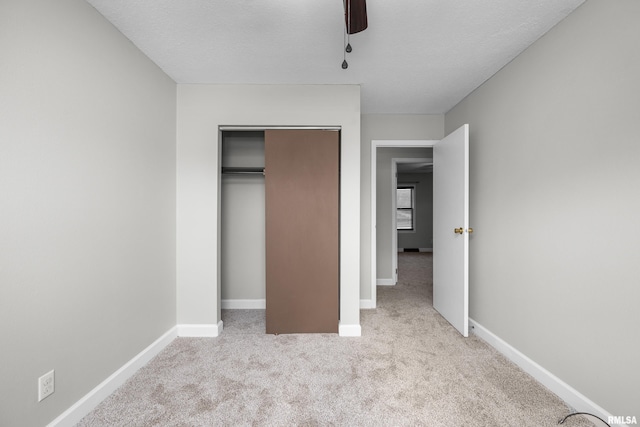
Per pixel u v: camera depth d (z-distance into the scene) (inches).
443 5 64.2
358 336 103.0
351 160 105.5
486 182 101.2
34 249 52.3
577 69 64.9
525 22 70.1
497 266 94.6
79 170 61.8
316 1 62.9
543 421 60.8
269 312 105.2
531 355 79.0
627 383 54.4
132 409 64.6
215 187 103.7
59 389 57.2
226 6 64.6
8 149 48.2
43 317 53.9
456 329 108.9
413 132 138.0
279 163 105.5
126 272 76.9
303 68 93.4
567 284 67.5
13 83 48.8
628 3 54.0
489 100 100.0
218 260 106.1
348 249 105.4
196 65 91.3
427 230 354.0
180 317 103.3
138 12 66.8
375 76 99.0
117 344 73.4
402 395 69.4
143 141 84.3
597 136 60.2
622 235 55.2
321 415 62.6
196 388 72.3
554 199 71.4
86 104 63.6
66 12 58.5
